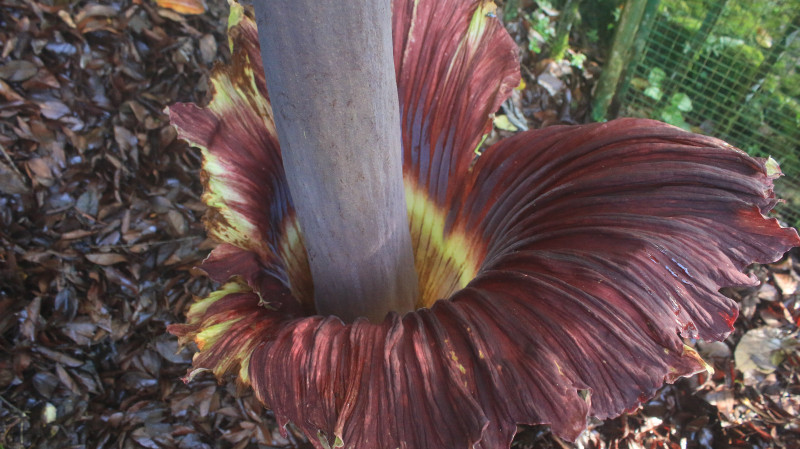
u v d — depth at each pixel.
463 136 1.29
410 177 1.32
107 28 2.04
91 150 1.91
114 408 1.64
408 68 1.26
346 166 0.99
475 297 1.02
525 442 1.64
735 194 0.99
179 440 1.62
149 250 1.83
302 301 1.29
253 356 1.01
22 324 1.66
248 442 1.63
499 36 1.28
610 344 0.91
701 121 2.23
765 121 2.10
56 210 1.81
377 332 0.98
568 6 2.25
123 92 1.99
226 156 1.20
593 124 1.18
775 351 1.84
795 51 1.98
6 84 1.88
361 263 1.12
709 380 1.79
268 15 0.84
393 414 0.89
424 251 1.35
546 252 1.04
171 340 1.73
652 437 1.72
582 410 0.85
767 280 1.97
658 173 1.04
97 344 1.71
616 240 0.99
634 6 2.03
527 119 2.27
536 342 0.91
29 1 1.98
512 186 1.22
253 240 1.21
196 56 2.13
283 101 0.93
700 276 0.94
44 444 1.58
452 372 0.90
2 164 1.81
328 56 0.86
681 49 2.16
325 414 0.91
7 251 1.72
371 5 0.85
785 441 1.72
